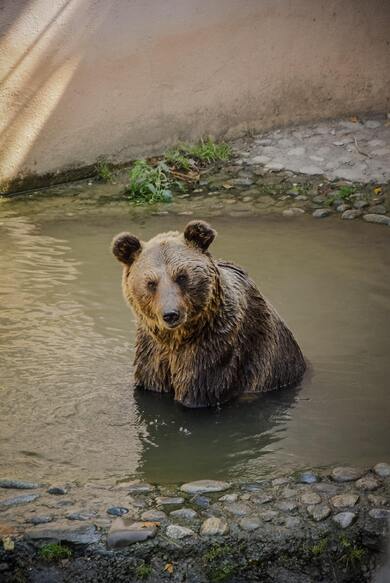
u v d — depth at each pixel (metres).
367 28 14.79
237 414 7.73
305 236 11.58
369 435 7.30
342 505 6.21
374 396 7.94
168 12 13.59
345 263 10.73
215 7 13.88
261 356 8.09
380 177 13.25
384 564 5.82
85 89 13.38
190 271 7.36
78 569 5.78
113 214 12.50
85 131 13.56
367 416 7.61
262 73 14.51
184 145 14.21
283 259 10.87
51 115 13.23
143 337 8.03
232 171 13.77
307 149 14.20
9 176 13.19
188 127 14.31
